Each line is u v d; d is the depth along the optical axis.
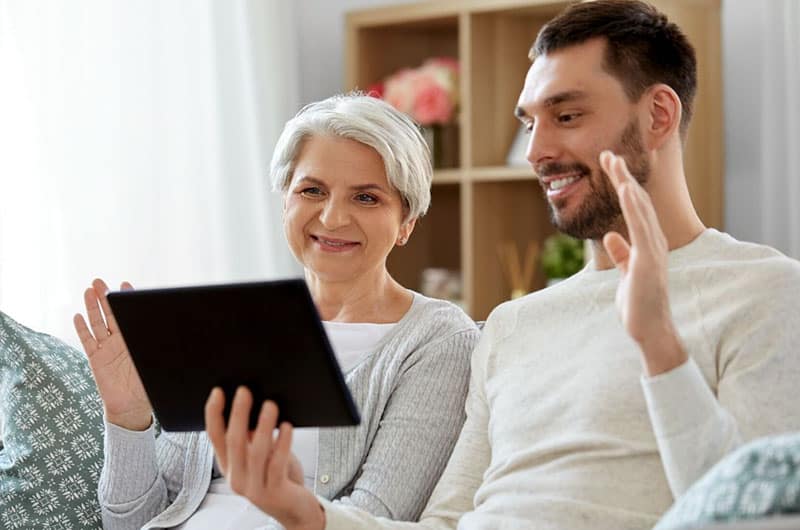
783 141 4.48
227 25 4.94
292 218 2.57
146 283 4.56
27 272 4.12
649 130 2.15
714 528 1.25
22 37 4.15
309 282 2.66
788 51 4.43
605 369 2.07
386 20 5.14
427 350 2.48
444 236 5.52
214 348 1.89
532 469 2.10
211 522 2.43
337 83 5.61
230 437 1.84
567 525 2.00
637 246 1.77
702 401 1.80
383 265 2.62
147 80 4.60
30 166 4.15
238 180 4.95
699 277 2.07
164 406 2.00
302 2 5.61
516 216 5.14
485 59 5.00
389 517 2.32
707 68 4.60
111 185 4.45
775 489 1.46
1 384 2.76
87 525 2.62
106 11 4.45
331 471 2.42
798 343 1.95
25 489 2.62
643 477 1.98
